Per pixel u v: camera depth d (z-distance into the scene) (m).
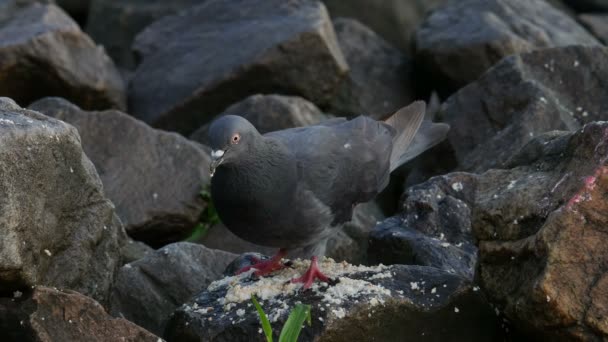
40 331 8.45
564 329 8.51
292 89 16.86
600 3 23.22
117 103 17.12
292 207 9.90
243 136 9.41
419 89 18.42
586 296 8.39
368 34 18.88
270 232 9.98
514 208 9.35
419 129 12.21
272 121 15.37
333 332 8.89
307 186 10.02
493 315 9.62
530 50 16.03
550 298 8.45
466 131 15.08
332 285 9.66
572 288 8.44
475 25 17.23
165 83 17.30
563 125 14.25
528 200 9.31
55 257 9.38
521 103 14.66
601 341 8.33
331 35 17.14
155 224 13.78
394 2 20.98
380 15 20.91
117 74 17.52
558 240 8.59
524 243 9.06
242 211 9.75
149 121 17.09
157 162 14.21
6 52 15.81
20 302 8.65
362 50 18.58
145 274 11.59
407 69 18.52
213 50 17.39
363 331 9.05
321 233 10.42
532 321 8.74
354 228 13.74
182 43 18.03
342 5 20.89
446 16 18.02
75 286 9.57
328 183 10.24
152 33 18.67
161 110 17.03
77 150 9.54
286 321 8.56
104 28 21.89
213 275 11.81
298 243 10.30
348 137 10.87
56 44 16.23
